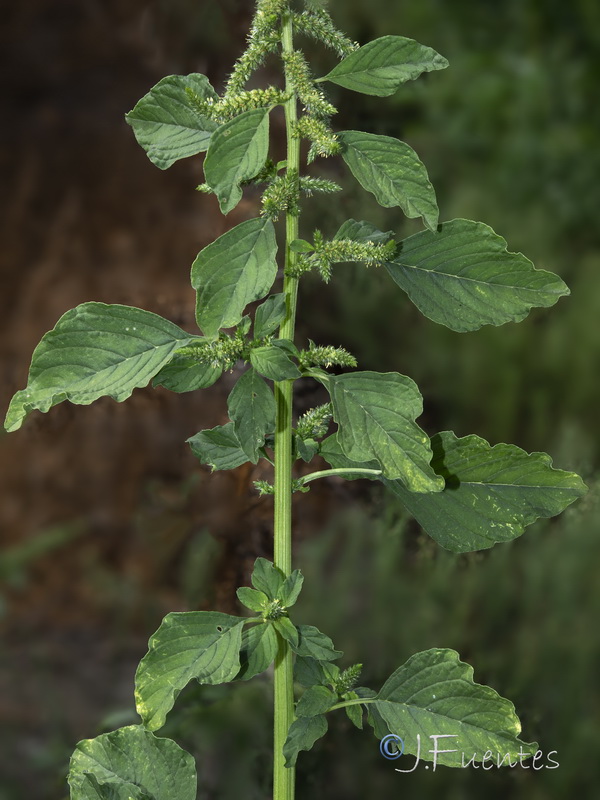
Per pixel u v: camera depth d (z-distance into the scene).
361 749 0.93
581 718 0.92
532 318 1.11
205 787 0.89
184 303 1.10
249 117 0.57
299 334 1.09
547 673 0.93
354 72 0.59
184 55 1.16
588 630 0.94
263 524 0.99
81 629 1.05
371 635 0.95
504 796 0.91
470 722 0.64
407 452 0.58
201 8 1.13
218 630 0.61
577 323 1.09
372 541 1.00
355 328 1.08
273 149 1.04
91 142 1.23
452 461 0.64
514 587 0.97
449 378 1.08
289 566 0.63
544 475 0.64
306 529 1.02
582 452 1.00
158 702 0.60
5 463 1.12
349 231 0.63
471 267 0.63
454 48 1.22
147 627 1.04
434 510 0.65
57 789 0.90
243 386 0.59
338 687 0.64
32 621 1.06
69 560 1.08
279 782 0.63
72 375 0.60
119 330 0.60
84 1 1.23
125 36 1.21
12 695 0.98
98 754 0.67
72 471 1.10
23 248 1.18
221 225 1.05
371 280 1.09
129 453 1.09
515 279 0.63
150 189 1.19
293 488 0.64
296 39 1.13
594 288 1.11
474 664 0.94
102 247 1.16
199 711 0.93
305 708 0.62
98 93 1.24
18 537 1.09
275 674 0.63
